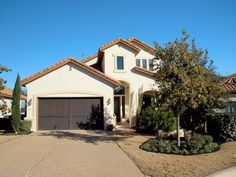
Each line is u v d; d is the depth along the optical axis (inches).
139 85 1001.5
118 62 1008.2
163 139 625.9
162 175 340.8
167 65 528.1
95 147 550.0
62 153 489.4
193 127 709.3
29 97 871.7
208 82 519.5
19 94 831.1
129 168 378.9
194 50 535.2
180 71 504.4
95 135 741.3
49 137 706.8
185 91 493.7
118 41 1007.6
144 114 820.0
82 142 617.3
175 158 439.5
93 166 391.5
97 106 895.1
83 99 893.8
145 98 1031.6
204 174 343.6
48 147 554.6
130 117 976.3
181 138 619.8
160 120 758.5
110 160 429.7
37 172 362.3
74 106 887.7
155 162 411.2
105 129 873.5
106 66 997.8
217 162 403.2
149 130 783.7
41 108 878.4
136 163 405.7
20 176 344.8
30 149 535.5
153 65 571.8
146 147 526.9
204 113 677.3
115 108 1069.8
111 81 890.1
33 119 863.1
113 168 379.6
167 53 535.5
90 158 445.4
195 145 510.0
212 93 523.8
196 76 519.5
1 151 519.5
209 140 559.8
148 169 370.3
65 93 882.8
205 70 542.9
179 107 544.4
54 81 883.4
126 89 1040.2
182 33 537.0
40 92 875.4
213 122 652.1
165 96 525.7
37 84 877.8
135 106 986.7
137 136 722.8
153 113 780.0
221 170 360.2
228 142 574.6
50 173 356.5
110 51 1008.9
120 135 741.9
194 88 497.4
